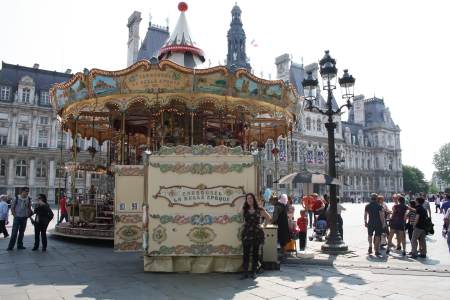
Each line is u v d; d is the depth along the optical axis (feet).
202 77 42.14
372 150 301.22
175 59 53.93
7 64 176.96
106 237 42.42
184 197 28.66
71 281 25.72
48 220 38.68
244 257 26.94
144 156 29.25
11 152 168.35
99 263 31.94
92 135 68.33
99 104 45.88
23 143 172.65
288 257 34.19
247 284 25.11
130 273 28.12
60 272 28.48
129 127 62.80
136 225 35.88
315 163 237.66
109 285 24.62
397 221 39.96
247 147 71.00
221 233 28.48
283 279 26.78
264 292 23.22
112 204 50.21
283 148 221.05
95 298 21.68
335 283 25.88
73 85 45.50
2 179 166.91
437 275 28.78
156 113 51.83
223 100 45.60
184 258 28.53
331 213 40.83
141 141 67.82
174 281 25.72
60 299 21.50
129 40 147.95
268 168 211.82
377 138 303.27
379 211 38.83
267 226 30.68
